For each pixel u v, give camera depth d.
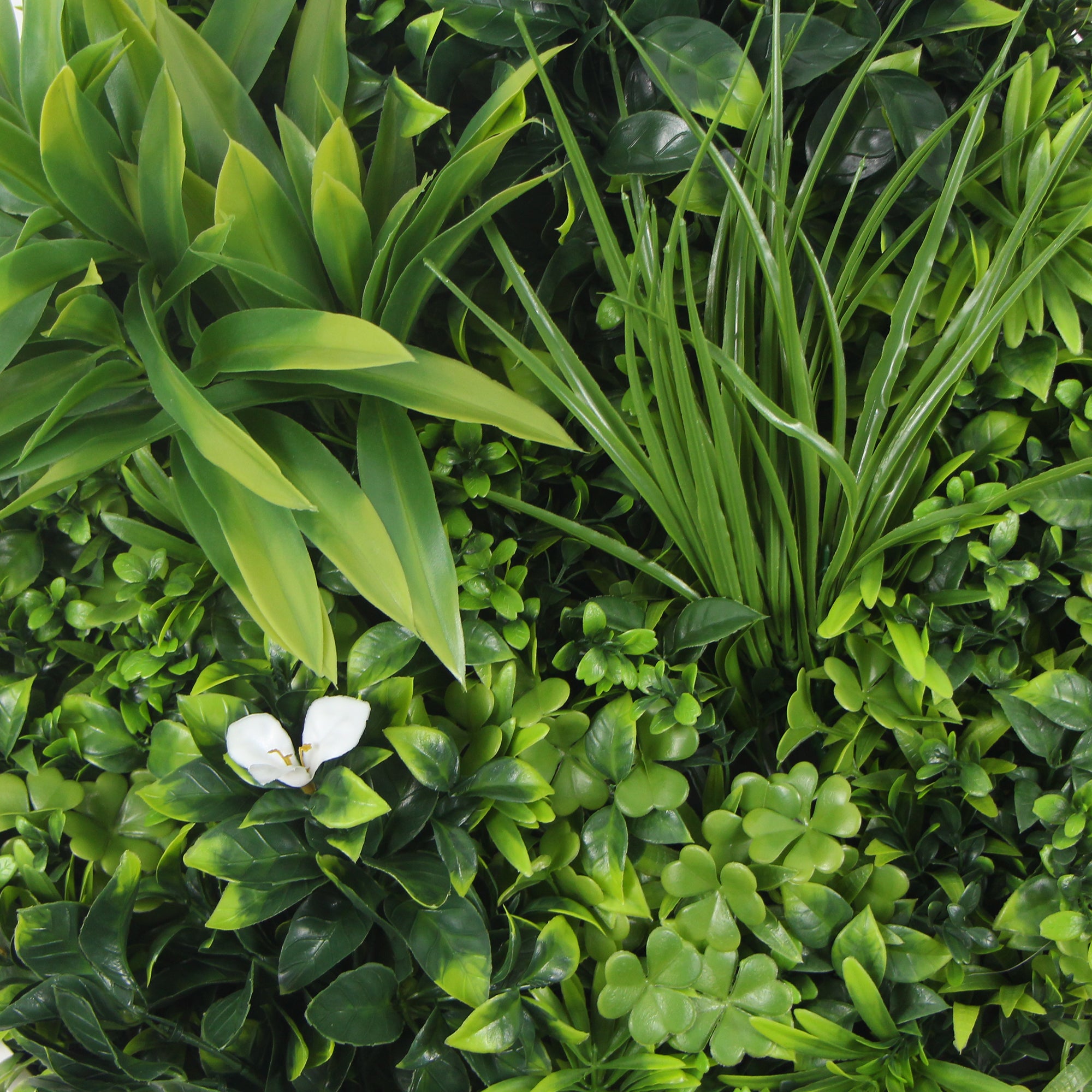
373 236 1.06
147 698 1.05
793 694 1.05
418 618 1.00
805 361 1.01
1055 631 1.09
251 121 1.06
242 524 1.00
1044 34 1.10
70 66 0.99
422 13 1.09
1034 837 1.05
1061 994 1.04
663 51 1.05
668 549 1.07
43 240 1.00
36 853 1.05
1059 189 1.05
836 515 1.05
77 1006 1.00
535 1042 1.02
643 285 1.03
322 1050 1.02
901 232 1.07
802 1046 1.01
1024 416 1.07
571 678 1.08
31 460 1.00
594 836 1.03
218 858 1.00
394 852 1.02
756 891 1.04
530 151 1.07
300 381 1.02
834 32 1.04
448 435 1.07
